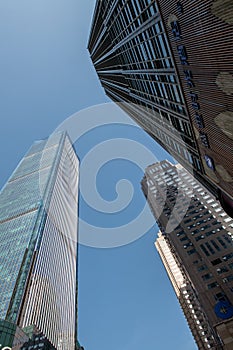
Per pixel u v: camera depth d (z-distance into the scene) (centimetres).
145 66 4669
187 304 9656
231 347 4056
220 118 2408
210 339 8512
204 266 6334
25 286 9394
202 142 3081
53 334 9344
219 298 5453
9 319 8019
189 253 6931
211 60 2105
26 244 11606
